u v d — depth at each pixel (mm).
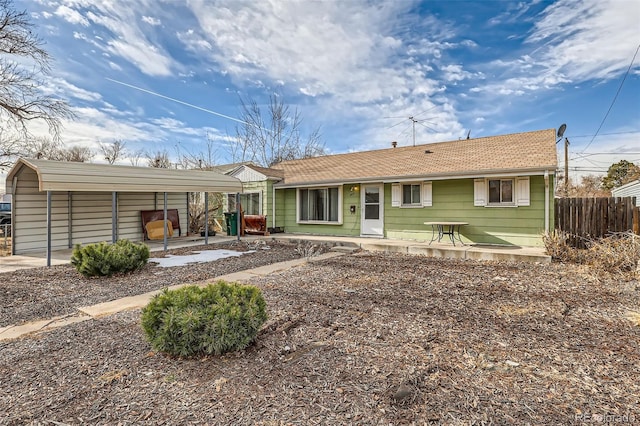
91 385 2400
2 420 2002
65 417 2029
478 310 4043
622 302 4289
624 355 2779
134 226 11273
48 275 6121
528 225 8602
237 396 2234
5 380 2488
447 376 2461
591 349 2908
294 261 7656
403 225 10680
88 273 5844
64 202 9570
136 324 3672
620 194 18750
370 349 2949
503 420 1945
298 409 2076
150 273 6383
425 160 10938
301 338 3209
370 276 5992
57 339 3289
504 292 4863
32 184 8906
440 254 8344
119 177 8391
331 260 7750
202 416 2023
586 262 6672
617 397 2172
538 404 2104
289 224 13531
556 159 8148
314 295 4734
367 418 1977
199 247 9938
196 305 2979
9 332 3537
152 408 2113
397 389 2273
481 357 2775
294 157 25047
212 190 10414
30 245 8852
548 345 3004
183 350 2787
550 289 4992
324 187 12398
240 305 3062
